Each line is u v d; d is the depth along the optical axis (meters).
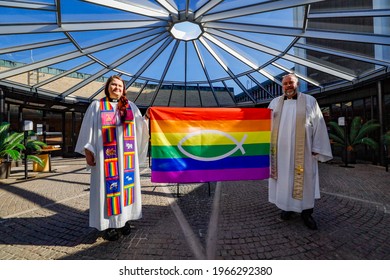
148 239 2.66
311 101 2.92
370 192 4.48
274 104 3.43
